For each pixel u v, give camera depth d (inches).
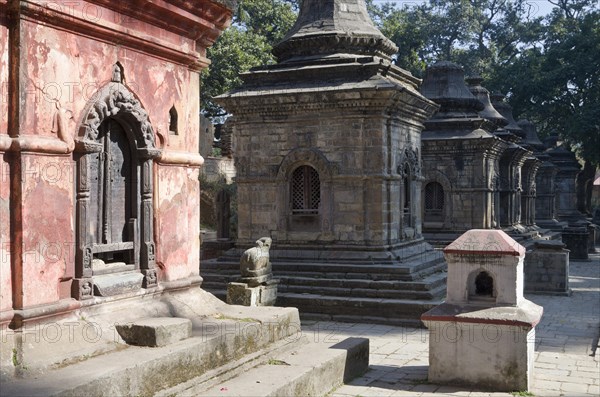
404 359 492.1
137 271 346.6
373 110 714.8
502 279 408.5
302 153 742.5
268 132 764.0
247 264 610.5
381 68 737.0
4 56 269.6
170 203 370.0
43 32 281.9
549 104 1841.8
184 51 375.6
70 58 296.5
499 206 1226.0
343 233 729.0
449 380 411.8
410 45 1854.1
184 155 378.3
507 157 1282.0
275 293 634.2
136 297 339.3
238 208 781.9
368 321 650.2
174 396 290.0
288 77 762.2
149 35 345.4
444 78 1138.7
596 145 1736.0
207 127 1267.2
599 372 448.8
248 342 358.6
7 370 253.9
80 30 301.1
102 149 326.6
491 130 1241.4
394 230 742.5
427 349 530.3
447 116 1111.0
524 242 1269.7
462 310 410.9
